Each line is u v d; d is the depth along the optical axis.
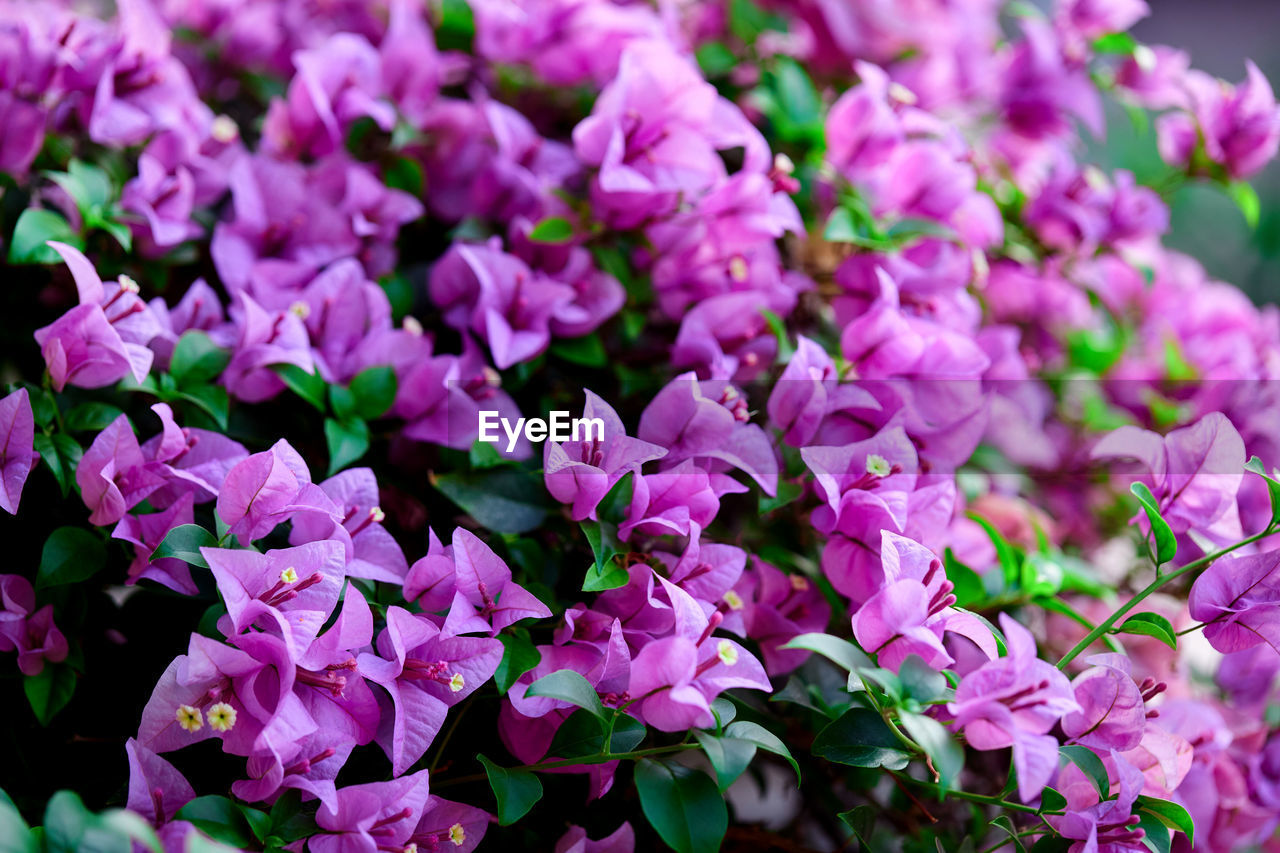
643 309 0.79
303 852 0.66
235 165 0.77
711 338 0.76
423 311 0.80
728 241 0.77
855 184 0.82
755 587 0.74
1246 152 0.87
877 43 0.90
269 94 0.87
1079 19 0.90
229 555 0.65
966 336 0.78
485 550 0.68
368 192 0.79
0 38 0.75
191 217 0.79
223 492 0.67
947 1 0.91
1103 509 0.87
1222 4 1.57
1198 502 0.73
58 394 0.72
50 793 0.70
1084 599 0.81
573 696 0.66
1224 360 0.87
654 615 0.70
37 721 0.71
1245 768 0.78
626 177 0.75
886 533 0.68
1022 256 0.89
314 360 0.74
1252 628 0.70
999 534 0.75
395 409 0.74
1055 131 0.91
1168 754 0.69
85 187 0.75
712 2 0.89
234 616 0.65
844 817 0.71
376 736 0.67
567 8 0.82
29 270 0.76
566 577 0.73
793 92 0.84
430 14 0.86
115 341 0.69
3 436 0.67
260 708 0.65
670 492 0.70
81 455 0.69
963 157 0.82
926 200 0.80
